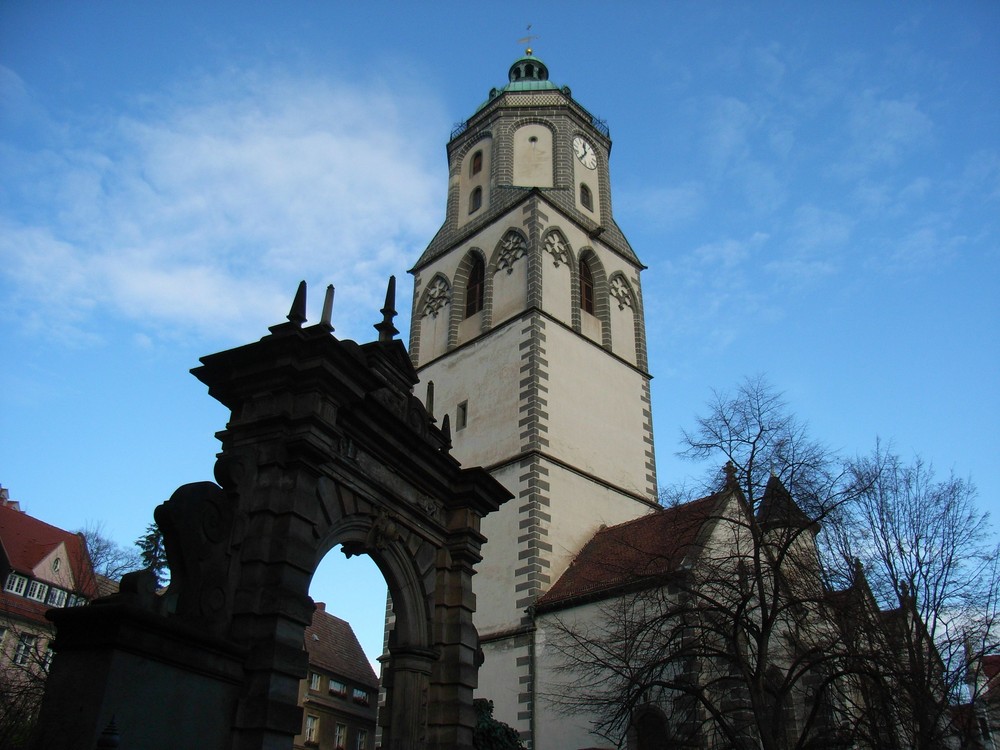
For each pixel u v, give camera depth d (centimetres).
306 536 1389
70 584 4356
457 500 1878
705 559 2428
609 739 2444
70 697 1031
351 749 5588
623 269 4744
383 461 1667
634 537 3259
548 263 4238
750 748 2209
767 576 2220
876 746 2134
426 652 1681
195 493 1280
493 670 3159
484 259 4491
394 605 1719
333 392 1488
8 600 4219
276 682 1238
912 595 2461
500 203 4588
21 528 4806
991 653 2441
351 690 5756
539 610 3130
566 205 4559
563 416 3819
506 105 4997
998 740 2806
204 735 1154
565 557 3406
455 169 5138
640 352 4562
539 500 3447
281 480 1400
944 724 2433
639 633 2286
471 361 4212
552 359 3931
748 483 2281
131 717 1048
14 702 2562
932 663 2336
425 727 1638
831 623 2311
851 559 2447
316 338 1436
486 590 3391
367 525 1587
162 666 1114
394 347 1803
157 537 4116
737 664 2070
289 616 1296
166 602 1173
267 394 1461
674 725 2480
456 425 4084
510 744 2047
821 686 2048
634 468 4069
